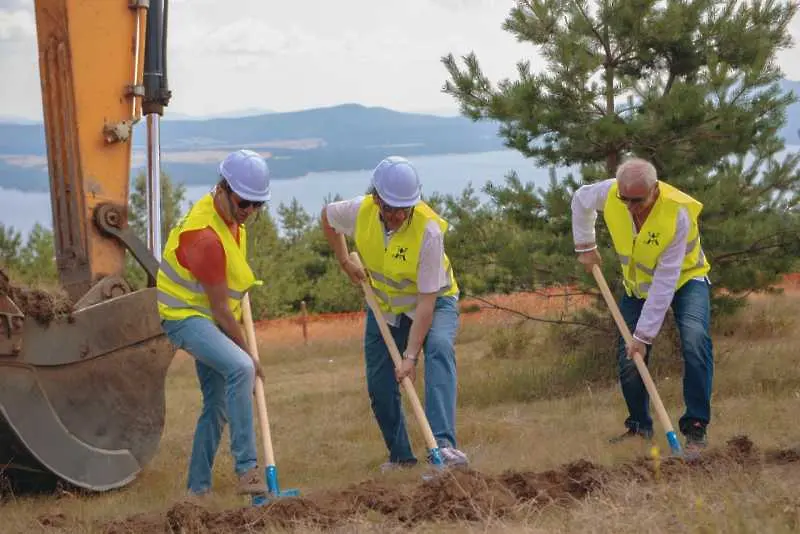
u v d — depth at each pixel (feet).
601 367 37.76
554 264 37.06
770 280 37.50
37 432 21.02
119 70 24.59
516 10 36.60
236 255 17.78
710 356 21.08
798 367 34.12
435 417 19.22
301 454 26.30
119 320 22.68
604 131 34.86
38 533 16.60
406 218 19.10
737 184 36.55
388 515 15.75
